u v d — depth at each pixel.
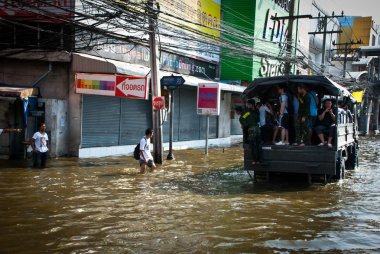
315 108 11.52
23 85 15.44
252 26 25.75
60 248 5.95
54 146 14.89
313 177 11.45
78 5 14.92
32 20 14.77
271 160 11.30
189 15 21.59
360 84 35.12
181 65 21.78
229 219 7.70
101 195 9.41
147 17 13.18
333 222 7.68
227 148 21.94
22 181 10.78
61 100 15.11
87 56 15.21
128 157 16.20
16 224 7.07
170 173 12.92
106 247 6.04
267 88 12.69
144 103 18.67
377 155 21.41
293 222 7.61
